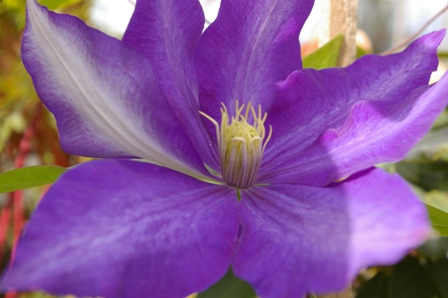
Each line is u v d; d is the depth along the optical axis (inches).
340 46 9.4
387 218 5.0
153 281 5.3
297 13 8.0
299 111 7.8
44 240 4.8
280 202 6.5
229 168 7.2
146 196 5.8
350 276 4.7
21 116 17.3
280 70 8.0
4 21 17.0
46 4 10.3
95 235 5.1
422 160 11.8
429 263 11.3
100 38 6.4
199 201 6.3
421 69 7.7
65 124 6.7
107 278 5.0
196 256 5.7
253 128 7.3
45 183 7.8
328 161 6.8
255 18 7.9
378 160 6.0
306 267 5.2
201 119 7.7
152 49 7.1
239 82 7.9
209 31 7.7
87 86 6.5
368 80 7.7
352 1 9.4
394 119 6.5
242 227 6.3
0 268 17.4
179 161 6.9
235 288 9.4
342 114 7.6
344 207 5.6
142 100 6.5
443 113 12.0
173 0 7.4
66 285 4.7
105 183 5.6
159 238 5.6
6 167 18.7
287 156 7.5
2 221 16.8
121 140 6.7
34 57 6.6
